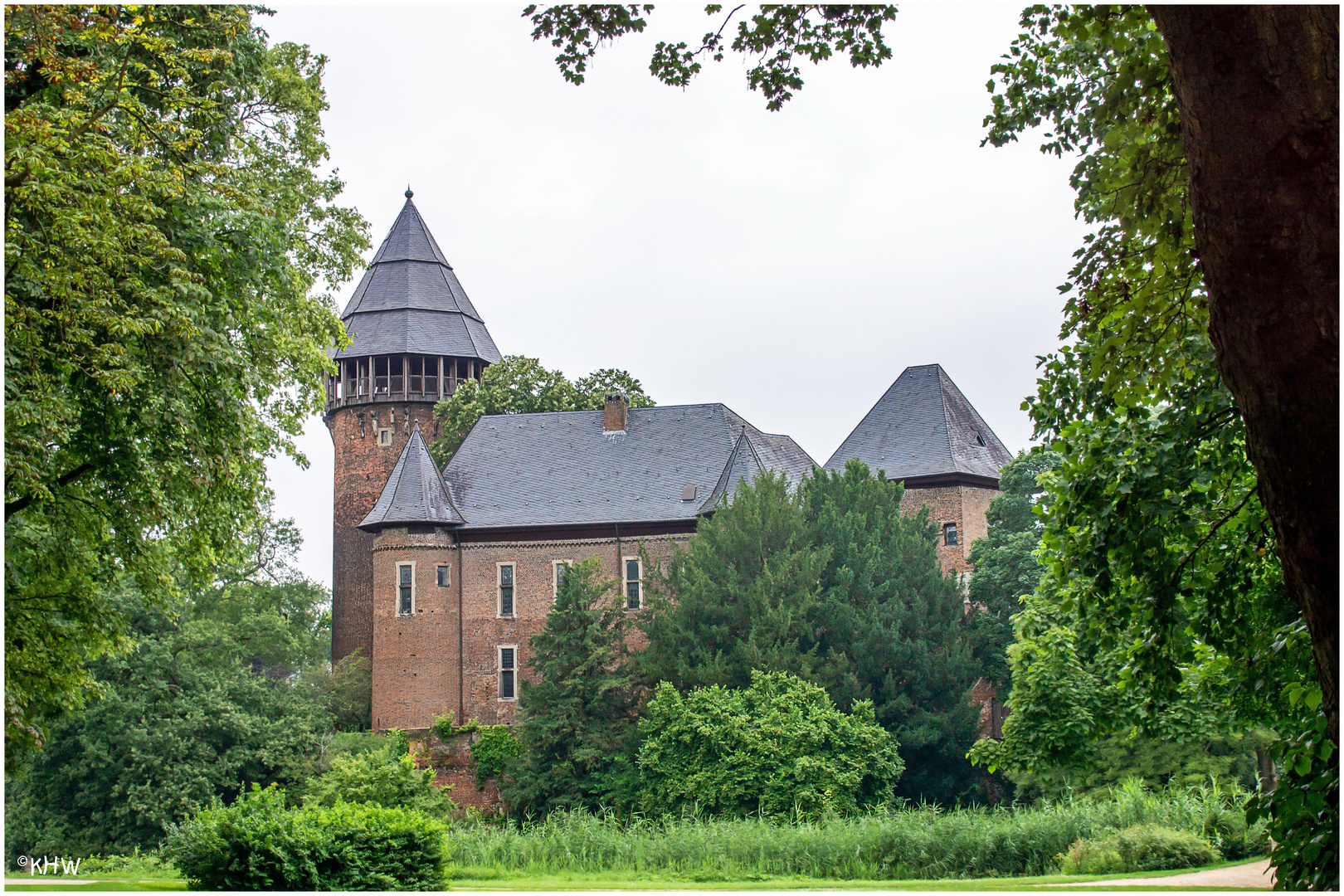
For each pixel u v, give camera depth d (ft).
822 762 121.80
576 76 38.93
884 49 38.73
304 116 87.61
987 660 152.66
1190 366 39.86
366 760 133.08
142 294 52.03
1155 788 107.76
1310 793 28.89
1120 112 35.32
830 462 179.52
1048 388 44.55
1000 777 142.92
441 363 210.38
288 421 79.97
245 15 66.49
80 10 54.29
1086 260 40.27
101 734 133.08
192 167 59.06
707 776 124.67
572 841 98.22
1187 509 42.22
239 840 70.03
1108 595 44.27
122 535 60.54
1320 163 21.72
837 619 141.28
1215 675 49.70
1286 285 21.89
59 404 50.14
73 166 51.08
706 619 144.05
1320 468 22.20
